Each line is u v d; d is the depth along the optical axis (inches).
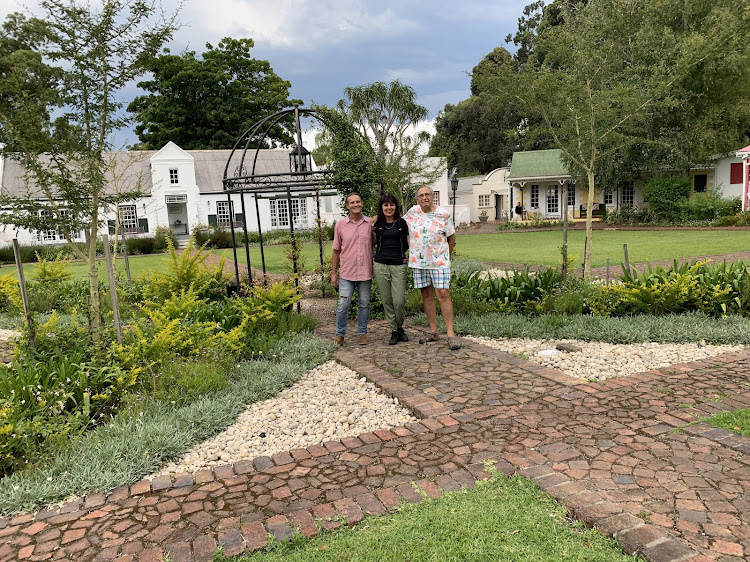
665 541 90.8
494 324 258.7
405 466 125.7
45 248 1043.9
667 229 971.3
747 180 999.6
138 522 107.8
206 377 180.7
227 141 1489.9
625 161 1072.2
